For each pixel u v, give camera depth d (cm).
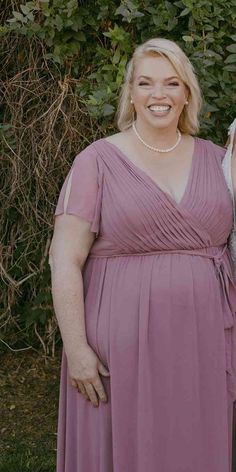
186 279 236
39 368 443
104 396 241
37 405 404
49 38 331
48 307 433
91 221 238
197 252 240
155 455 239
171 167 244
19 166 377
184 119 252
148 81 239
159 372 236
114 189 236
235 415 273
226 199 243
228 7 307
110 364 237
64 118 354
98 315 240
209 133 320
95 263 245
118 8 304
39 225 401
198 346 238
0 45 374
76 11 323
